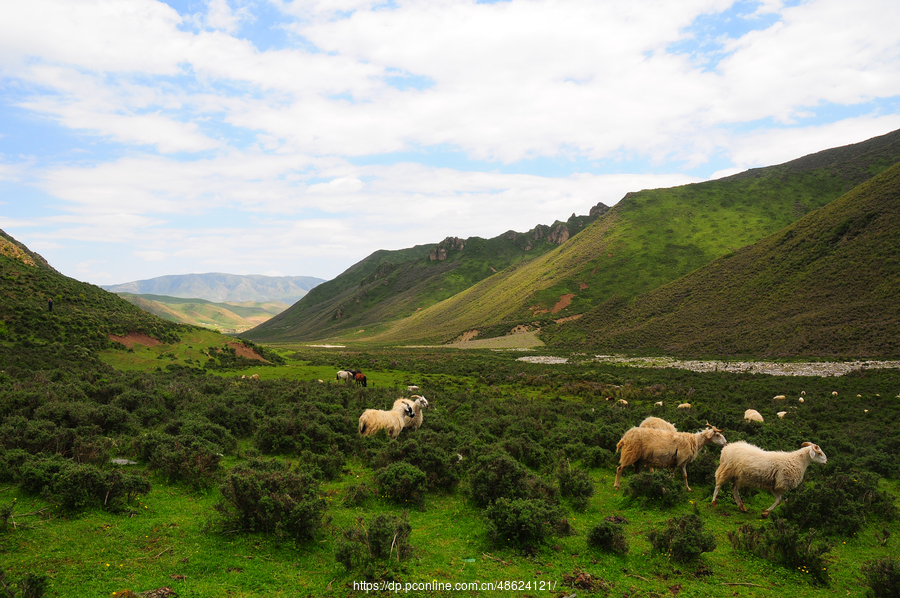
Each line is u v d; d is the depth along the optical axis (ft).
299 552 24.38
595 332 368.48
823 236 275.39
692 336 270.26
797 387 127.03
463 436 53.98
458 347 414.00
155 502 30.19
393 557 24.22
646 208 597.52
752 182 614.75
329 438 47.98
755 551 28.02
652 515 34.91
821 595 23.91
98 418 45.96
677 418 74.59
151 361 128.06
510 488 33.53
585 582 23.34
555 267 566.77
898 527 35.96
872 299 208.13
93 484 27.55
